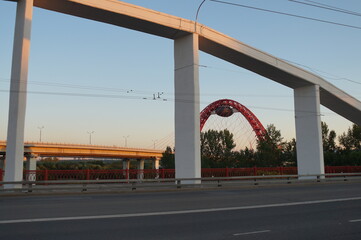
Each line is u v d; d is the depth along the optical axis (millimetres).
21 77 20719
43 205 14125
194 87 26656
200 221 10852
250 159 60156
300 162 36594
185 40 27984
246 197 17891
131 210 12938
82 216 11477
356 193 20188
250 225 10305
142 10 25109
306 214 12422
